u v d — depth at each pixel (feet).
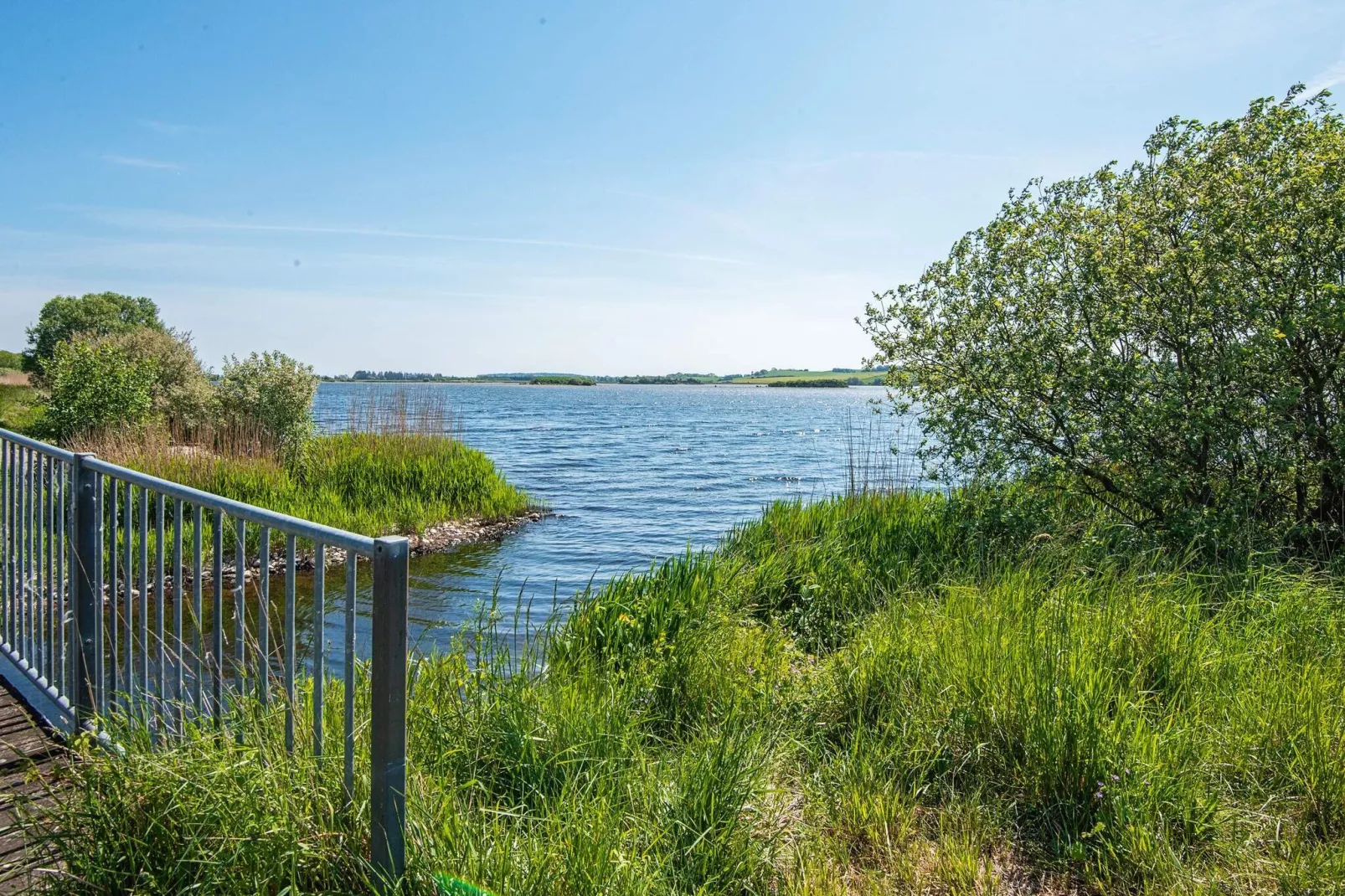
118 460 40.63
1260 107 22.50
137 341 63.00
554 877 8.24
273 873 7.74
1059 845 10.49
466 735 11.82
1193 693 13.29
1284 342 21.27
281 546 38.01
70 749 9.37
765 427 189.26
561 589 35.19
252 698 9.23
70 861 8.00
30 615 13.41
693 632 18.11
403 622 7.18
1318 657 14.26
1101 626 15.08
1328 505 22.77
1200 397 22.44
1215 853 10.06
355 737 9.07
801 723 14.07
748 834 10.08
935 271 27.50
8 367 223.30
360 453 53.52
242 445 50.31
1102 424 24.31
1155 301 22.86
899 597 20.63
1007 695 12.89
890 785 11.52
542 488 73.41
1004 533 24.99
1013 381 24.94
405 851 7.59
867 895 9.54
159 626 9.84
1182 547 21.97
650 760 12.62
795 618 22.31
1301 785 10.99
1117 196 24.98
